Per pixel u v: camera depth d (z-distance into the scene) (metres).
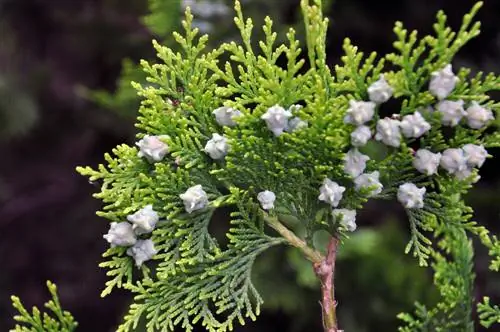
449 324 0.86
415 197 0.78
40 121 1.78
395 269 1.17
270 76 0.77
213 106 0.79
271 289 1.16
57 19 1.72
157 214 0.78
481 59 1.35
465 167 0.78
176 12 1.01
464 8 1.35
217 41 1.07
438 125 0.78
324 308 0.80
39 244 1.76
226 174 0.79
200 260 0.79
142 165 0.79
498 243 0.80
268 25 0.78
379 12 1.39
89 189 1.77
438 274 0.86
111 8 1.52
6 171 1.85
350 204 0.79
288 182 0.79
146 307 0.79
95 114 1.65
